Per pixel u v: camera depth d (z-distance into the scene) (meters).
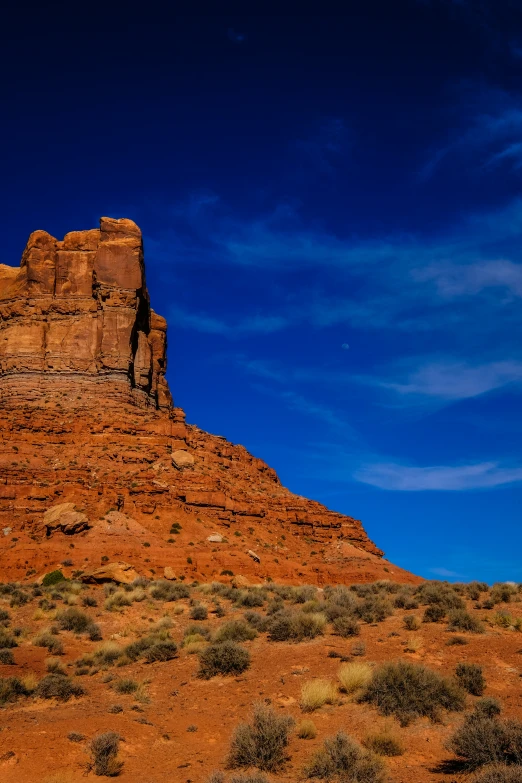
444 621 25.97
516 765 12.43
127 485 66.88
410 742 15.20
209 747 16.38
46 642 29.53
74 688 21.78
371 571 66.44
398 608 30.11
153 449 77.81
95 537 57.03
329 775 13.30
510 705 16.83
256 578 58.69
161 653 26.38
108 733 16.06
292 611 31.61
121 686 22.09
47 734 16.62
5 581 51.00
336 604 31.55
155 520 63.34
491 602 29.11
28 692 21.77
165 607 39.28
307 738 15.87
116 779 14.41
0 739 16.19
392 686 17.55
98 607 39.03
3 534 58.53
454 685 17.61
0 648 28.23
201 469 78.00
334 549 72.81
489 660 20.31
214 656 22.91
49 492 64.19
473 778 12.59
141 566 54.31
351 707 17.64
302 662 22.16
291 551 69.88
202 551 59.44
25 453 71.81
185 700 20.39
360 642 22.94
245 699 19.61
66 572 51.28
